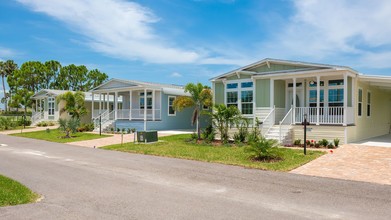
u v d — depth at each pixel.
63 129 24.20
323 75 17.50
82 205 6.50
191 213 5.96
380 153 13.34
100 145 18.77
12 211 6.08
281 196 7.21
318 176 9.44
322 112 19.00
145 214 5.90
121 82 29.58
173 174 9.88
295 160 12.01
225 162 11.98
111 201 6.80
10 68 71.12
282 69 19.70
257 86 20.47
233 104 21.75
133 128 27.70
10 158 13.59
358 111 18.62
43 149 17.06
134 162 12.30
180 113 30.42
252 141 13.27
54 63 64.38
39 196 7.22
